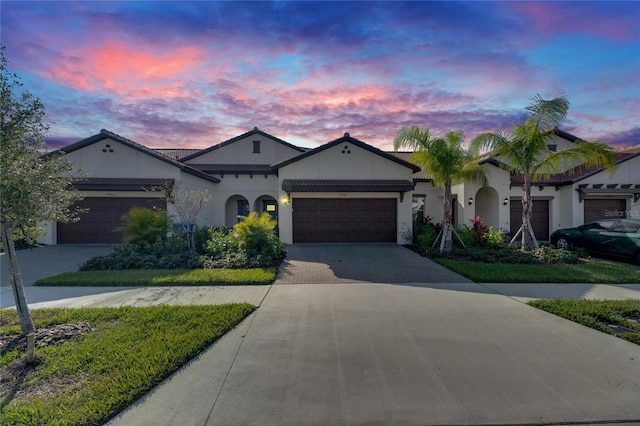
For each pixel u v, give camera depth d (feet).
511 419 9.52
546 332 15.94
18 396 10.66
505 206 56.29
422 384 11.28
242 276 27.53
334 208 50.06
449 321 17.46
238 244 37.01
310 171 50.72
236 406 10.10
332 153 50.93
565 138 60.23
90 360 12.92
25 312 14.89
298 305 20.48
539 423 9.39
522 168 41.14
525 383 11.38
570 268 31.40
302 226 49.88
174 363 12.51
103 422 9.43
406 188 47.37
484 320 17.62
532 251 38.96
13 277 14.57
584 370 12.29
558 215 57.67
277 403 10.23
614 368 12.46
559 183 56.24
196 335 15.08
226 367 12.53
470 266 31.94
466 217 55.93
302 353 13.65
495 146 41.06
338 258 37.65
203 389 11.05
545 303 20.08
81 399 10.30
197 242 41.50
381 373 12.01
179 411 9.88
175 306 19.66
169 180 49.06
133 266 31.99
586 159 39.63
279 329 16.39
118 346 13.94
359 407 10.03
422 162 40.88
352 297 22.26
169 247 37.29
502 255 37.50
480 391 10.89
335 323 17.19
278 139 74.49
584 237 41.19
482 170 43.21
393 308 19.75
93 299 21.90
